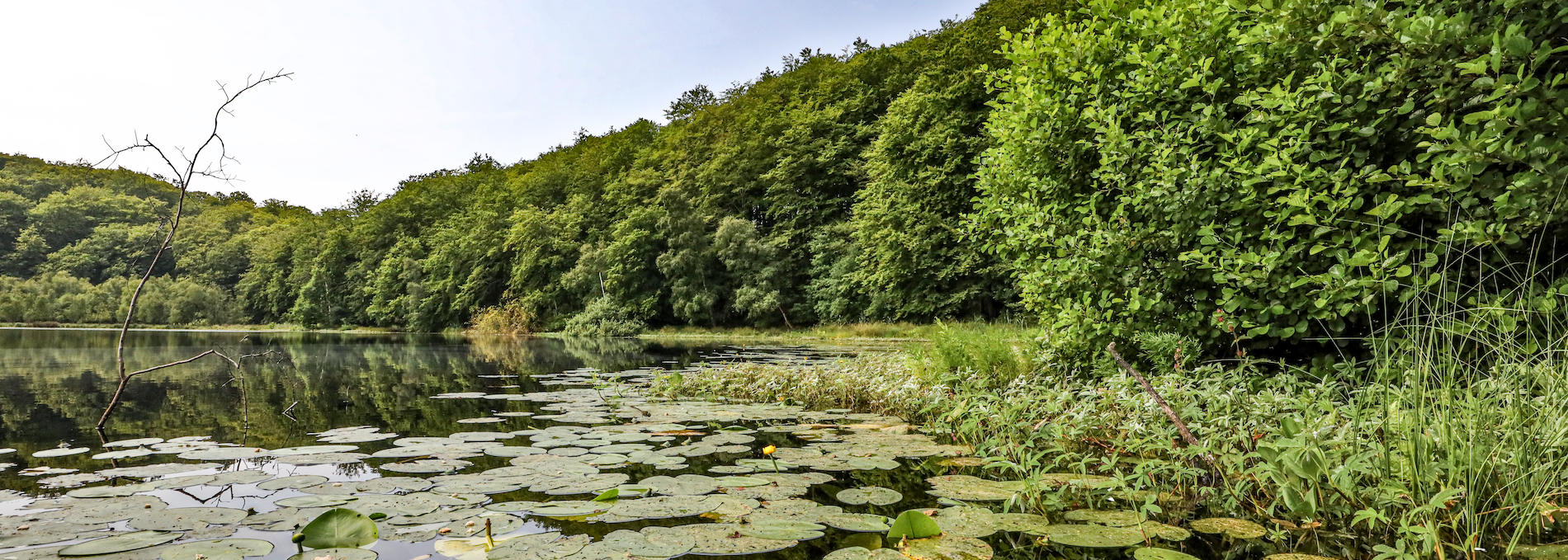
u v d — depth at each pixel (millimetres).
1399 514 1879
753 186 30828
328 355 13117
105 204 54406
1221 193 3693
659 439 3557
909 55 27516
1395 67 2943
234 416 4484
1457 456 1853
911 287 21094
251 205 65625
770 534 1821
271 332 33375
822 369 6012
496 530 1873
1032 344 4938
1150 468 2225
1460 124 3018
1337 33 3045
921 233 19656
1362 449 2088
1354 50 3141
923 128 20297
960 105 19438
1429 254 2771
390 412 4727
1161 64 4066
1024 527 1938
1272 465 1967
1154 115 4051
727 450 3193
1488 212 2732
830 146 27922
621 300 30062
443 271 38188
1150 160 4113
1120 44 4648
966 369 4641
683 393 6082
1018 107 5074
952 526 1940
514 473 2652
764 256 27375
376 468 2746
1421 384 2123
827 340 21094
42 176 58125
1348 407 2367
